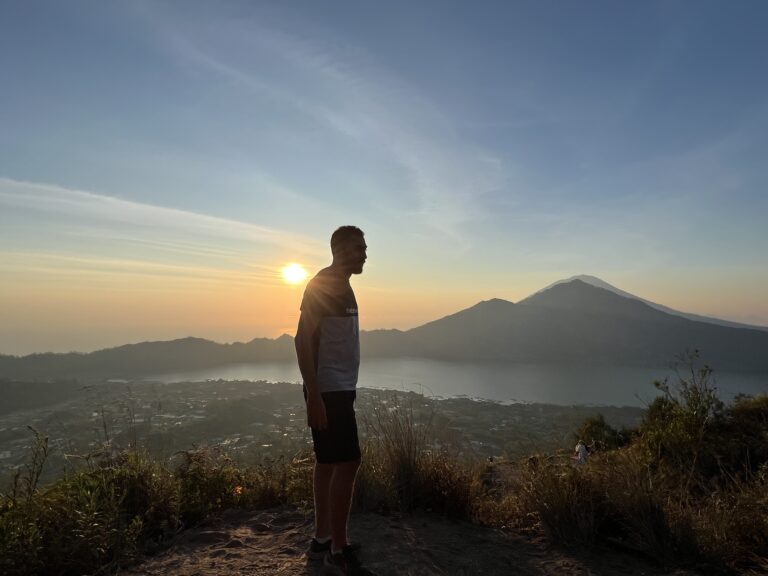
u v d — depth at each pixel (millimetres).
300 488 3988
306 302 2717
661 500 3225
